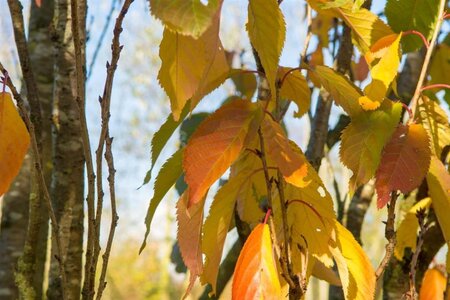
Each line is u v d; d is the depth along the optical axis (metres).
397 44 0.97
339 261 1.00
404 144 0.98
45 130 1.45
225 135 0.92
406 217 1.18
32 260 1.16
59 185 1.18
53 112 1.20
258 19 0.92
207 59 0.89
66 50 1.19
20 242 1.40
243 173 1.03
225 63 0.96
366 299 0.99
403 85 1.45
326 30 1.53
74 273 1.17
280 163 0.92
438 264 1.23
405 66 1.46
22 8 1.11
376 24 1.06
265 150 1.02
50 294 1.17
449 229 1.06
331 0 1.05
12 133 0.93
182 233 0.98
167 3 0.79
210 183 0.91
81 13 1.18
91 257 0.94
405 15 1.12
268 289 0.92
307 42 1.30
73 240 1.17
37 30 1.52
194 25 0.79
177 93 0.90
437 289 1.20
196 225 0.98
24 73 1.11
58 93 1.20
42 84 1.48
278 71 1.04
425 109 1.08
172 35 0.88
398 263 1.32
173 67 0.89
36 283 1.38
